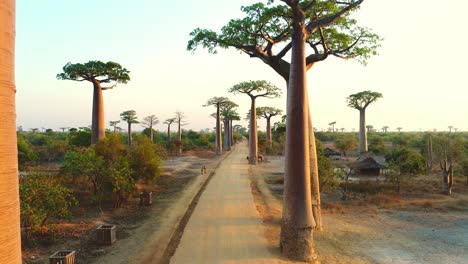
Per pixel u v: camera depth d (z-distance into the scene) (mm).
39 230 11617
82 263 9969
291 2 10797
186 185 24078
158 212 16359
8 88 2332
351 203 20328
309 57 13844
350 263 11070
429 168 34500
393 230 15352
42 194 11695
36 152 35781
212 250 10867
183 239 11945
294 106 10844
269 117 63500
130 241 12016
